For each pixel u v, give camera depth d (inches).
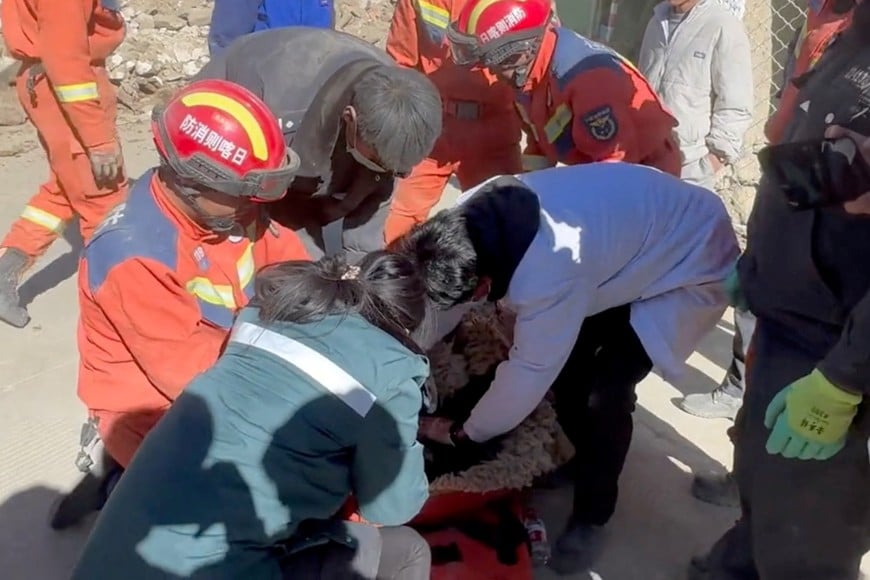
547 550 120.8
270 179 92.5
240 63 117.0
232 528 77.4
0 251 181.2
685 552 125.6
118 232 95.6
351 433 78.3
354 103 105.6
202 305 100.7
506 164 166.1
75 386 150.3
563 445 117.7
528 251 95.7
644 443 145.8
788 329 89.0
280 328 79.1
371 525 92.0
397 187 161.9
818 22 125.6
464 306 107.0
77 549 119.4
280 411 77.2
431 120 105.7
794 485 87.6
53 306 172.6
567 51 127.9
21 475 130.3
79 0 145.1
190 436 78.1
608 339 114.0
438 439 112.0
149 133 248.4
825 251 82.5
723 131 158.4
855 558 90.4
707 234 110.7
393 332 80.8
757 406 92.2
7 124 228.1
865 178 75.2
